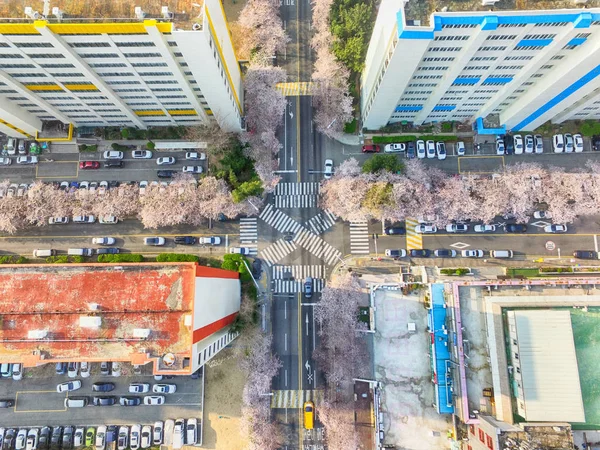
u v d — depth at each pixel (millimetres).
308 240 88312
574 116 88312
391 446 74500
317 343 84438
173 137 91625
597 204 83812
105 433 81438
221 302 68938
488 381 70188
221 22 70938
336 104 86938
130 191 85938
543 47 64312
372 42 77438
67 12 58062
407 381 77438
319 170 91000
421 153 90312
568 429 59344
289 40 93688
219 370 83500
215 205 83500
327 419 76938
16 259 86812
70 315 57281
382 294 81062
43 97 77000
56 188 88688
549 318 64188
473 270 86125
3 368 83000
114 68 67938
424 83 76188
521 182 83750
